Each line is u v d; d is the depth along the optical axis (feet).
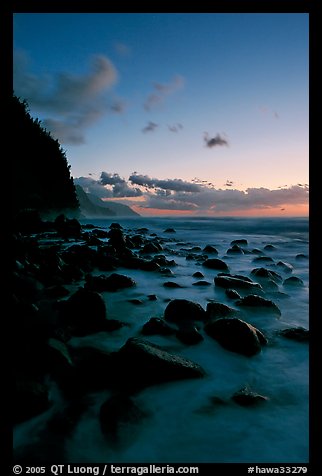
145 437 9.41
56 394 10.73
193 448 9.18
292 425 10.09
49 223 63.05
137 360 12.00
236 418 10.43
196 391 11.73
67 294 21.25
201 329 17.04
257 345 15.07
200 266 37.22
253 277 30.73
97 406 10.45
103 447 8.94
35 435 9.18
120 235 50.14
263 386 12.41
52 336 13.92
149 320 17.67
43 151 130.52
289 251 56.65
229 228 126.11
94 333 15.80
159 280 29.55
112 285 24.93
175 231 104.42
